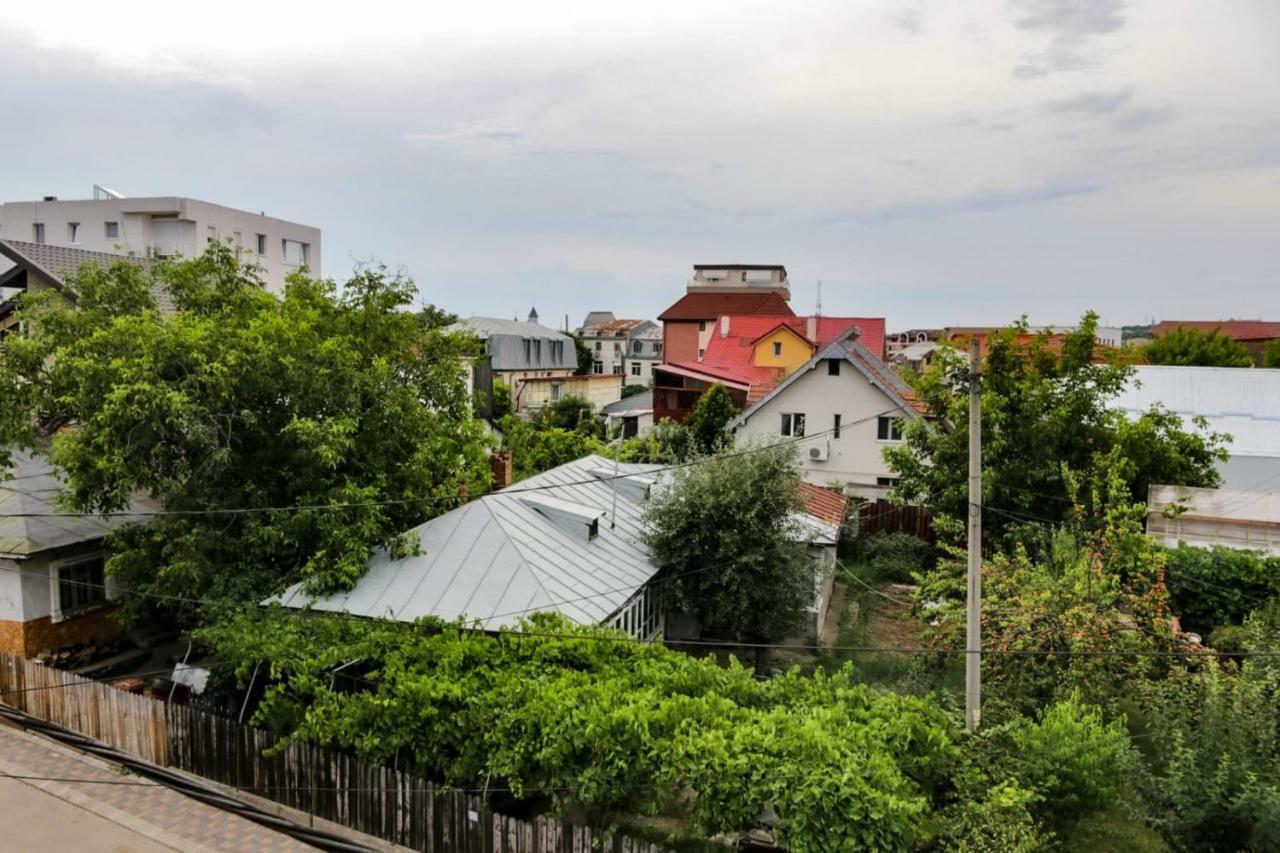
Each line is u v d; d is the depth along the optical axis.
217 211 48.47
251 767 11.98
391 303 19.41
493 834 10.22
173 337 14.48
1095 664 13.13
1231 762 9.58
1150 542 14.99
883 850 8.50
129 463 14.38
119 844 10.22
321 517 15.04
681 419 40.56
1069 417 21.05
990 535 21.14
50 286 25.70
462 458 19.64
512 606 13.59
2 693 14.65
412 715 10.75
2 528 16.50
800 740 9.29
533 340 64.19
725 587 17.34
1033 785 9.86
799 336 45.25
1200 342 54.34
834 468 30.86
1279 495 21.50
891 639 19.84
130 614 16.27
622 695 10.55
